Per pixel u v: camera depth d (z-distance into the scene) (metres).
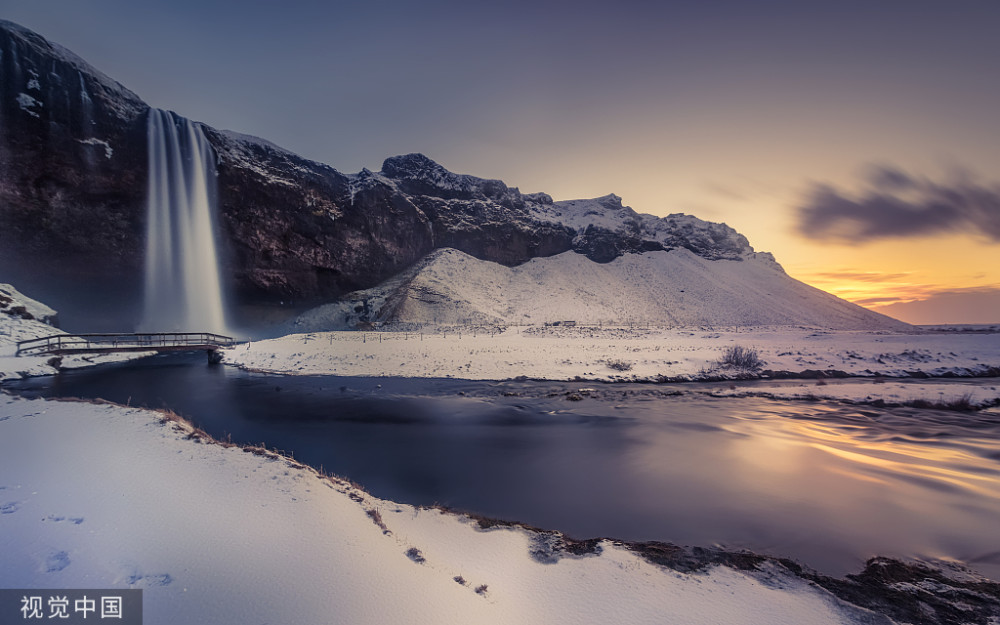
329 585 3.96
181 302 53.44
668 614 4.44
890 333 60.53
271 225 61.16
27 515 4.88
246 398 18.66
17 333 30.08
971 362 28.27
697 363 27.25
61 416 9.95
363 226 73.88
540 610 4.33
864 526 6.99
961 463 10.37
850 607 4.78
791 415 15.77
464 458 10.67
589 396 19.25
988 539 6.56
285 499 5.77
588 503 7.91
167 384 22.38
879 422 14.71
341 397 19.00
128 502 5.36
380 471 9.66
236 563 4.14
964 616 4.70
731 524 7.04
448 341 39.72
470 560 5.37
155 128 50.84
